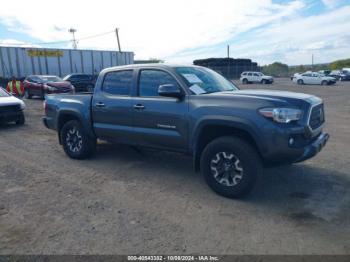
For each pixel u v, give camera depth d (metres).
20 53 29.67
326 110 13.49
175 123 4.71
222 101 4.29
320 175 5.15
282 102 3.98
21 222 3.77
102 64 35.34
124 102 5.35
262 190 4.59
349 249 3.11
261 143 3.95
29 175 5.49
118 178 5.26
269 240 3.29
